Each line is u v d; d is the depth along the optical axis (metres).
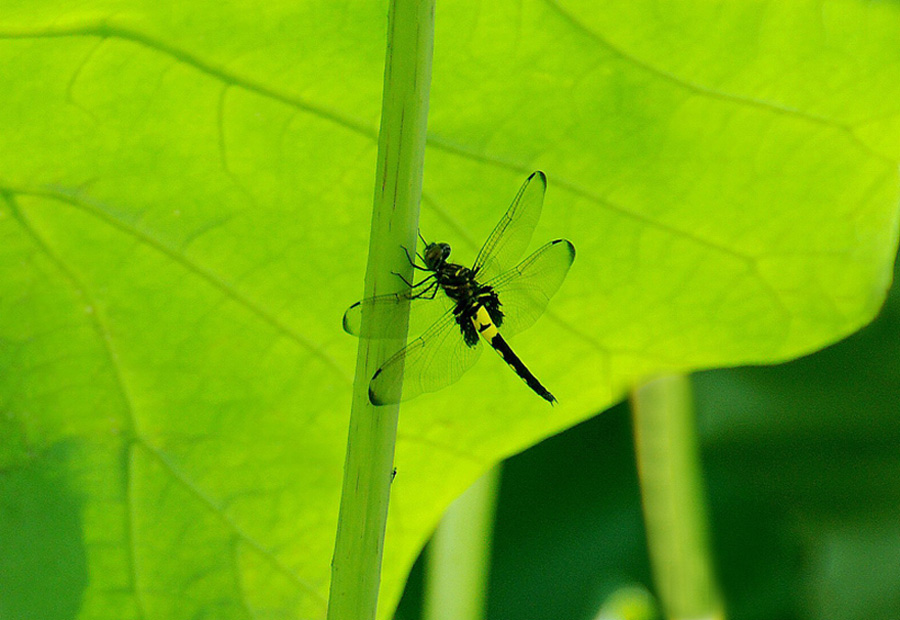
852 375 1.37
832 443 1.37
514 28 1.25
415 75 1.21
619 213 1.26
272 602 1.28
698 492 1.34
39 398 1.27
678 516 1.34
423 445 1.27
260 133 1.26
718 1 1.25
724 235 1.26
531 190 1.25
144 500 1.28
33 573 1.27
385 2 1.25
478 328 1.26
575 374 1.27
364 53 1.25
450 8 1.25
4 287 1.26
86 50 1.25
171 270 1.27
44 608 1.27
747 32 1.25
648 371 1.27
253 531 1.28
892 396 1.37
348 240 1.26
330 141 1.26
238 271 1.27
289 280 1.27
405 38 1.21
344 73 1.25
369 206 1.26
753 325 1.27
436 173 1.26
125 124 1.25
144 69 1.25
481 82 1.25
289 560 1.28
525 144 1.26
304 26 1.25
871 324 1.36
